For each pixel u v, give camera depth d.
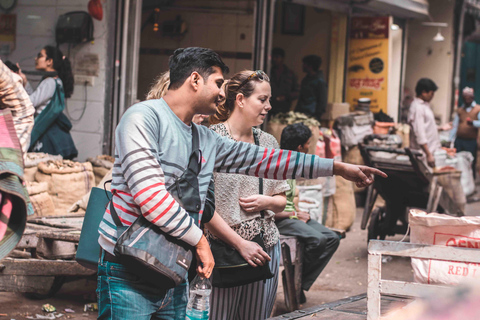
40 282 4.33
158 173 2.05
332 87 11.48
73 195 5.77
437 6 14.12
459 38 14.47
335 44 11.41
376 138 9.52
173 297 2.32
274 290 3.21
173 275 2.07
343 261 6.55
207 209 2.62
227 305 2.99
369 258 2.29
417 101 8.46
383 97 11.34
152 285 2.14
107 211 2.18
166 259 2.06
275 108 10.98
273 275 3.01
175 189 2.14
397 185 6.56
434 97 14.28
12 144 2.24
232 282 2.87
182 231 2.06
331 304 2.74
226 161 2.46
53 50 6.45
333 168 2.45
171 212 2.03
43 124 6.21
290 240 4.41
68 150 6.49
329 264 6.39
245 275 2.88
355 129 9.54
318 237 4.46
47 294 4.46
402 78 12.88
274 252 3.15
